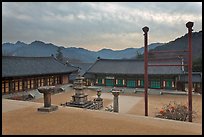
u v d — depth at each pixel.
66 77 54.69
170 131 11.52
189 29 20.84
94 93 47.47
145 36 22.67
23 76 39.41
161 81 48.47
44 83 47.00
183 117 20.97
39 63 48.44
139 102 36.19
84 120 13.65
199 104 33.62
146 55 22.73
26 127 11.92
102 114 15.57
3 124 12.56
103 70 54.31
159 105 33.34
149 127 12.26
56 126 12.17
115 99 25.64
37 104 19.19
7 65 39.22
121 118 14.42
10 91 38.00
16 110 16.59
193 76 47.03
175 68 47.41
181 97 41.25
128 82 51.97
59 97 41.47
